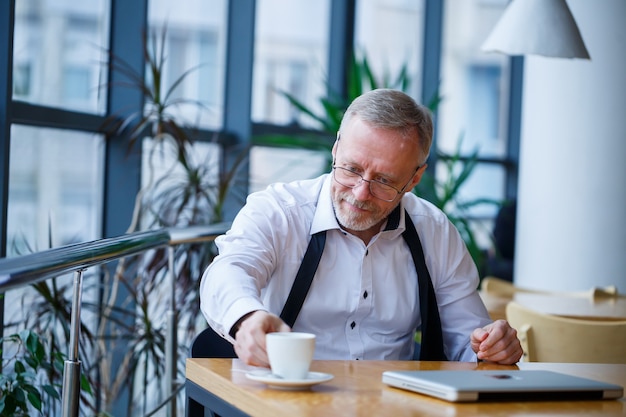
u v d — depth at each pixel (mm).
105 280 3842
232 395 1541
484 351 1934
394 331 2295
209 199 4035
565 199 5594
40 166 3842
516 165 7645
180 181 4055
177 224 3904
